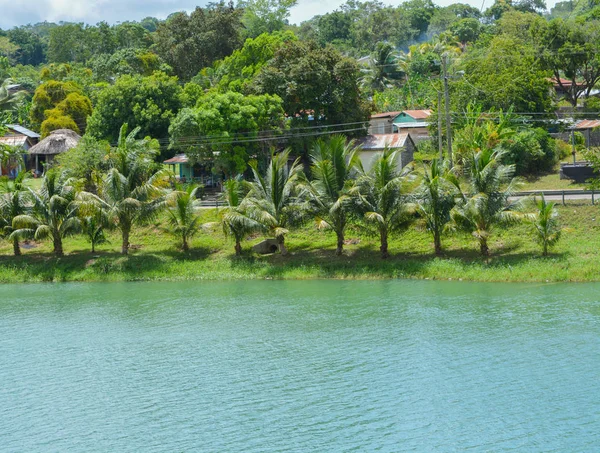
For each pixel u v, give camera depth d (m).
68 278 57.22
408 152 79.75
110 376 33.47
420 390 29.92
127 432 27.20
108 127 83.19
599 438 25.03
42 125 95.12
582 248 49.59
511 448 24.53
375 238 57.25
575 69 91.50
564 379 30.38
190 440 26.31
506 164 70.25
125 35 147.12
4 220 60.41
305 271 53.47
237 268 55.59
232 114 71.38
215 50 114.56
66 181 60.38
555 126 85.56
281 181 56.12
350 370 32.69
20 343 39.31
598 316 38.78
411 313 41.31
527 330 37.00
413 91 114.62
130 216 59.56
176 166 82.81
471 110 77.19
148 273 56.31
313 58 76.50
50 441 26.69
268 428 27.02
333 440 25.77
